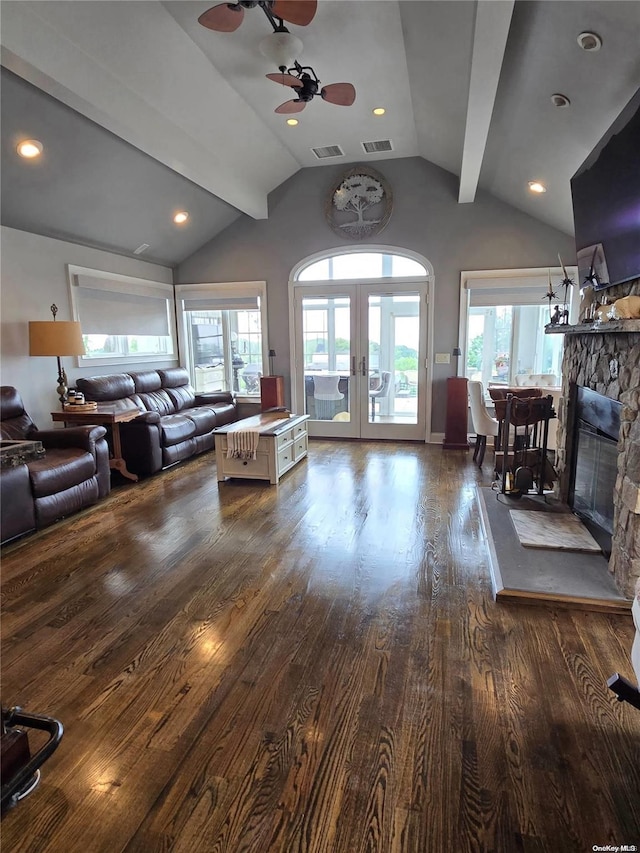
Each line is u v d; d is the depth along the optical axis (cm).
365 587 259
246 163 525
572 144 348
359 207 594
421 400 617
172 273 666
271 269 635
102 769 151
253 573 276
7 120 331
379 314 615
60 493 351
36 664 200
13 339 435
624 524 235
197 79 373
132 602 247
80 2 275
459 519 354
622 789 142
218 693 183
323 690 183
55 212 442
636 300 221
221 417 609
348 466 507
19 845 129
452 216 571
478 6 214
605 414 277
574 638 212
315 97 418
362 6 304
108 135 389
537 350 602
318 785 144
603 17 223
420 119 452
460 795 141
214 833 131
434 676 190
